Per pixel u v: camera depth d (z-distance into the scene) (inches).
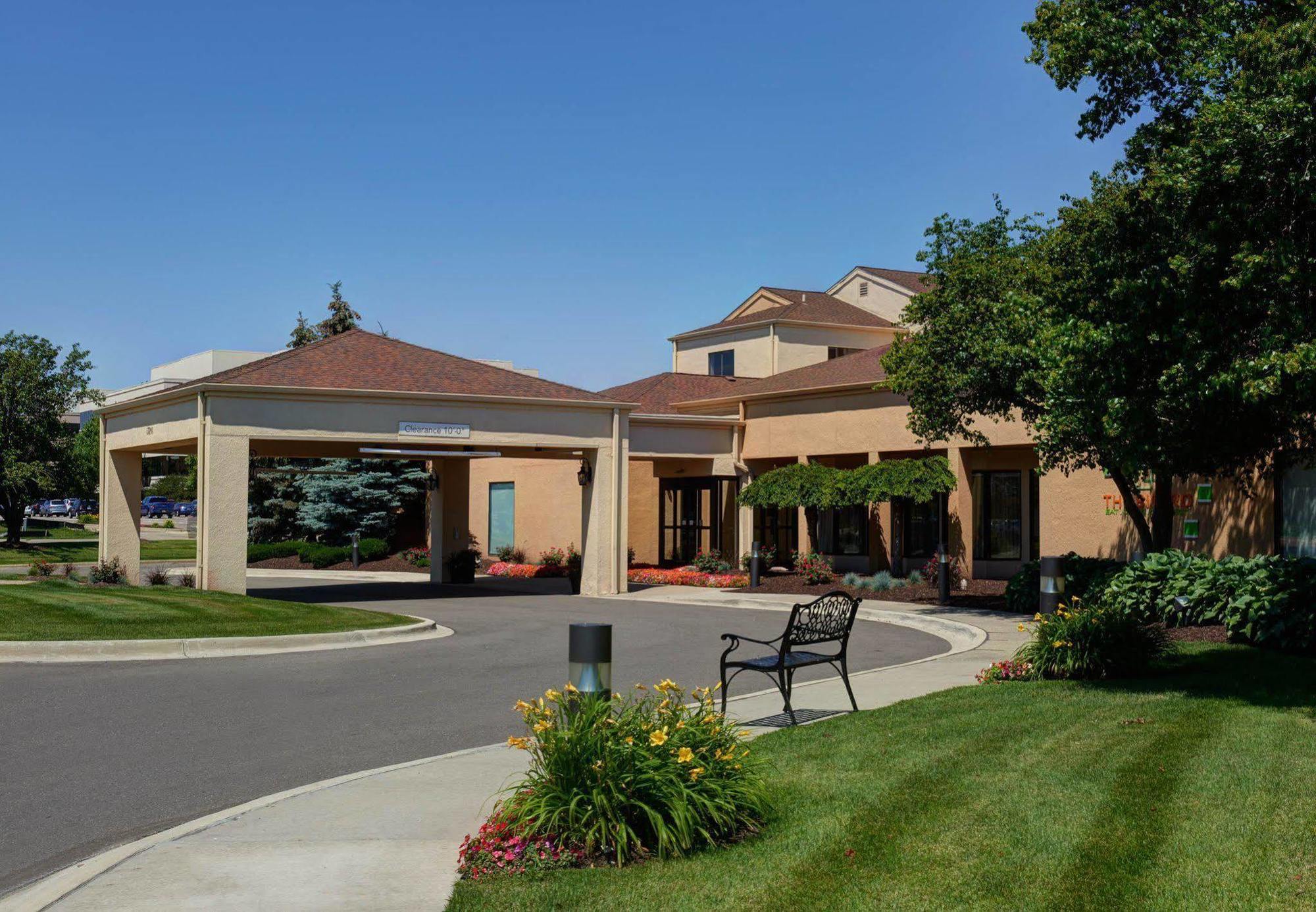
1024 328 546.6
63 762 346.3
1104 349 397.7
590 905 208.2
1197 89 427.8
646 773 239.6
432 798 296.4
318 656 595.5
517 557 1456.7
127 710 429.7
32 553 1790.1
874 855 228.1
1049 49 466.3
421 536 1771.7
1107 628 446.6
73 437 2023.9
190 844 254.7
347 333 1076.5
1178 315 385.7
